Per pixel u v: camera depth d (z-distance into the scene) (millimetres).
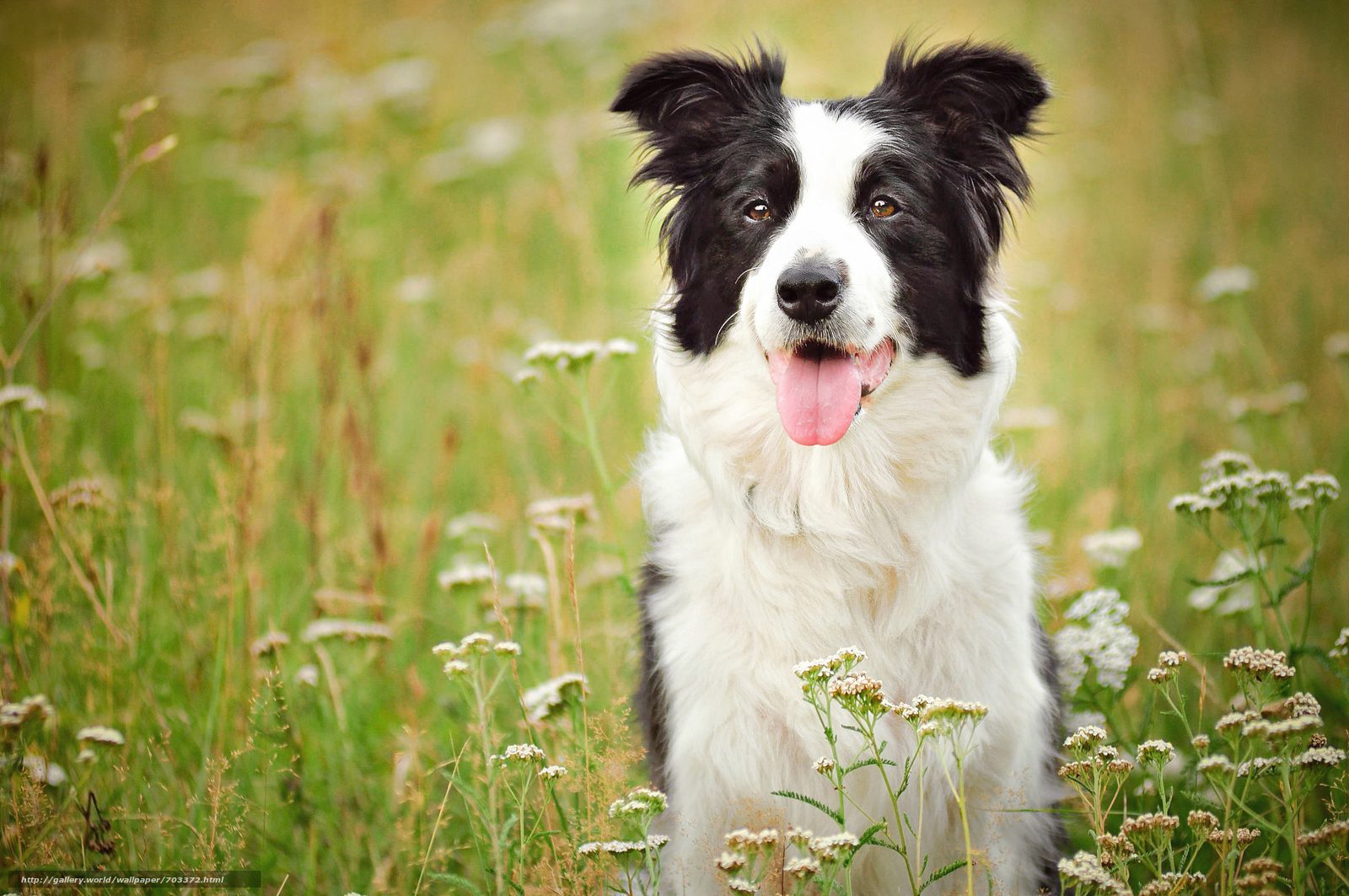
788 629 3445
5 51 10375
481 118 9906
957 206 3818
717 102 4016
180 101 9734
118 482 5203
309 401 6137
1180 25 11422
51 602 4230
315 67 9969
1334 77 11211
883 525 3539
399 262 7906
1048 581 4488
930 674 3449
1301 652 3371
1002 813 3408
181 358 6516
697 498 3719
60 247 6258
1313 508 3719
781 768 3406
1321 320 7258
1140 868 3469
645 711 3662
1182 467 5867
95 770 3750
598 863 2957
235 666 4301
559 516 4516
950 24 10750
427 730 4113
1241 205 8719
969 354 3738
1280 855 3334
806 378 3471
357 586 4844
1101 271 8320
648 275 7160
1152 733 3938
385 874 3498
